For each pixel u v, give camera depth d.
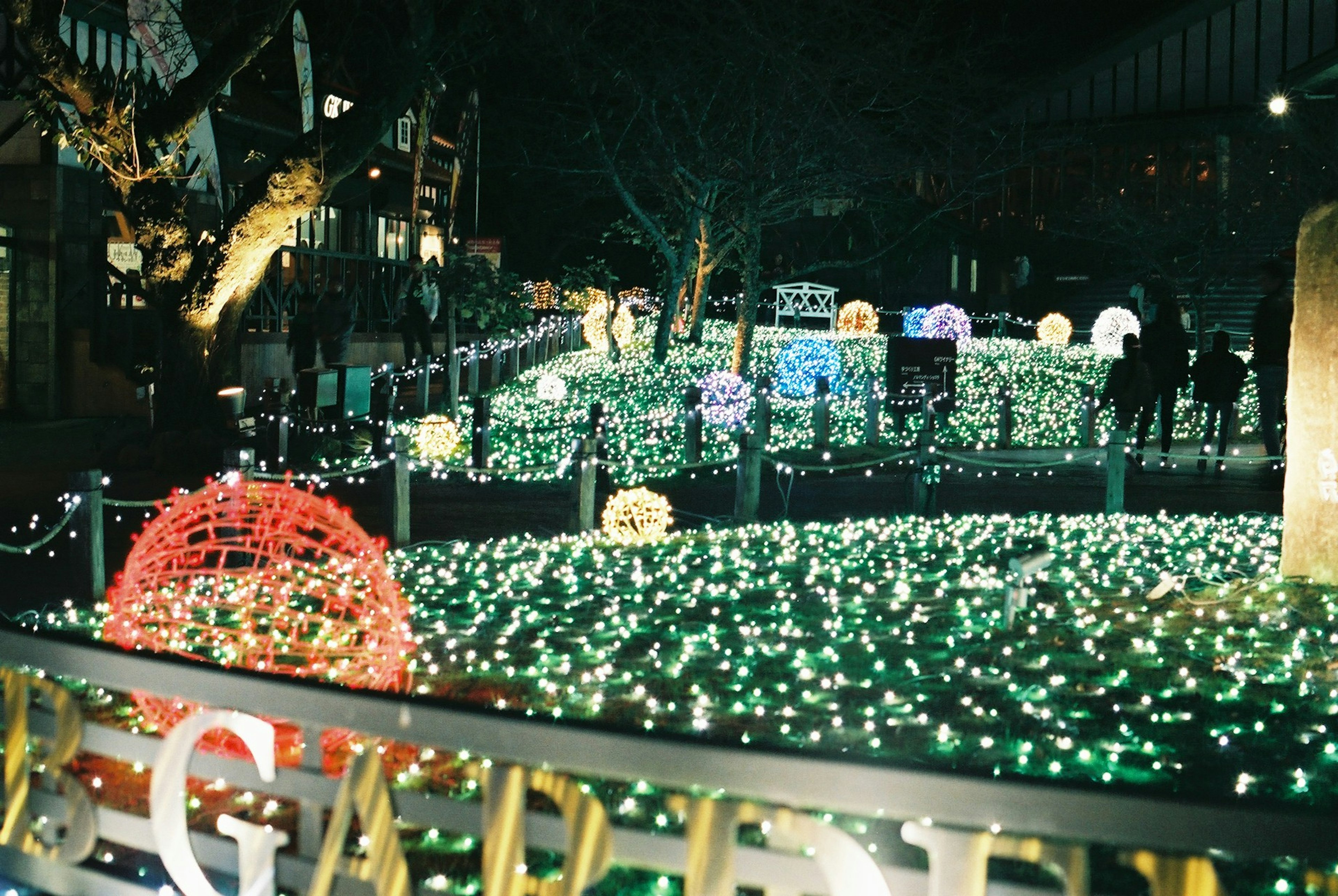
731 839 2.68
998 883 2.51
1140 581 9.91
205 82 17.16
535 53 28.97
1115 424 19.41
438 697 3.00
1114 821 2.39
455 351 23.78
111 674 3.44
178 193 17.55
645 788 5.59
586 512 12.62
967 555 11.54
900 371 20.39
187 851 3.32
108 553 11.18
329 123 16.95
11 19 16.47
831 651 7.93
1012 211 53.59
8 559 10.80
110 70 17.55
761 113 27.05
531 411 24.23
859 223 44.41
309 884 3.18
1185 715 6.64
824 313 45.25
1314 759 6.01
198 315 17.28
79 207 22.75
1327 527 8.60
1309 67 18.47
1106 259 51.06
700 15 26.41
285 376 25.56
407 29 17.22
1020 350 38.69
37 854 3.63
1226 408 17.78
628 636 8.48
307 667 6.72
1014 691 7.13
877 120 30.02
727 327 43.81
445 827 3.02
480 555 11.48
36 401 22.42
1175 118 47.94
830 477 17.45
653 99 27.17
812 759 2.60
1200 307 34.88
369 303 30.88
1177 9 46.84
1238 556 11.34
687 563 11.18
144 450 16.75
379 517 13.34
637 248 48.81
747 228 26.89
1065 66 49.41
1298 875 4.68
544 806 5.46
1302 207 32.38
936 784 2.51
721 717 6.73
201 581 9.36
